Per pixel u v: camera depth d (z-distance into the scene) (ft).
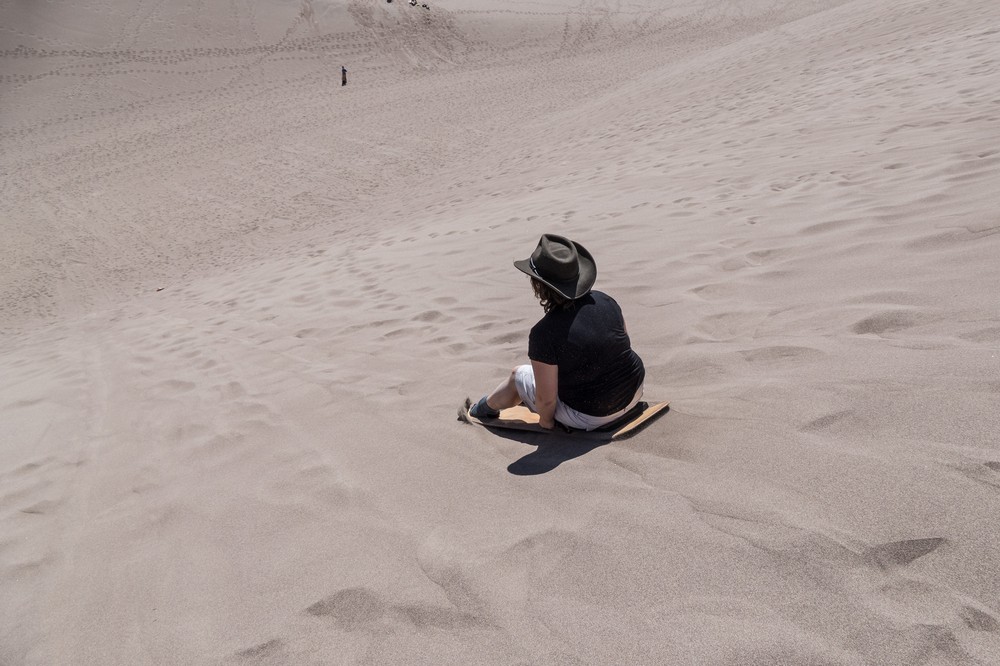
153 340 27.91
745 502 8.46
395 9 133.80
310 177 73.97
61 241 65.41
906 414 9.37
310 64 121.08
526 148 62.59
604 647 6.93
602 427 11.02
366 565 9.11
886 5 70.13
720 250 18.44
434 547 9.14
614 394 10.68
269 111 101.91
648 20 136.36
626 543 8.27
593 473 9.97
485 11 137.80
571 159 48.55
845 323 12.68
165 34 124.77
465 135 81.66
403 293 23.58
